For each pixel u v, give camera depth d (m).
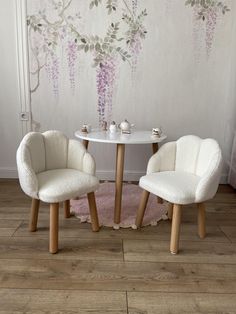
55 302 1.35
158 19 2.59
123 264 1.63
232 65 2.65
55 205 1.67
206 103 2.78
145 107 2.79
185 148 2.03
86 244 1.82
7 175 2.91
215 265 1.65
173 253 1.74
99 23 2.60
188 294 1.42
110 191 2.65
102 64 2.69
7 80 2.71
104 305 1.34
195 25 2.60
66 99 2.78
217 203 2.48
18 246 1.77
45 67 2.69
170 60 2.68
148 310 1.32
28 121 2.81
